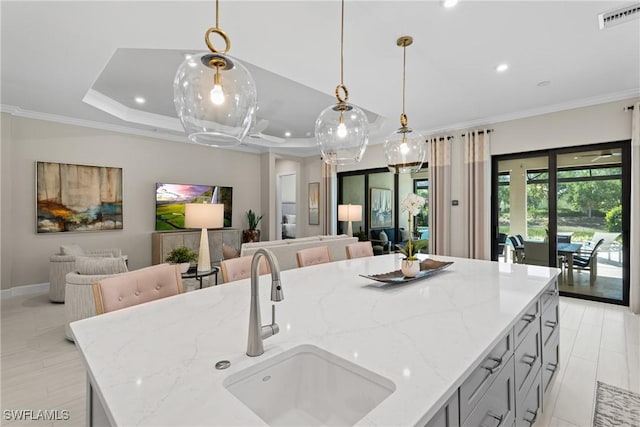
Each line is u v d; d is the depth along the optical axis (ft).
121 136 17.90
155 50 10.16
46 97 12.89
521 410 4.83
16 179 14.61
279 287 3.30
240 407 2.43
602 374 7.85
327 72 10.41
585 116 13.42
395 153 8.43
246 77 4.61
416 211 6.79
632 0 7.01
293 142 23.82
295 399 3.46
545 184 14.80
